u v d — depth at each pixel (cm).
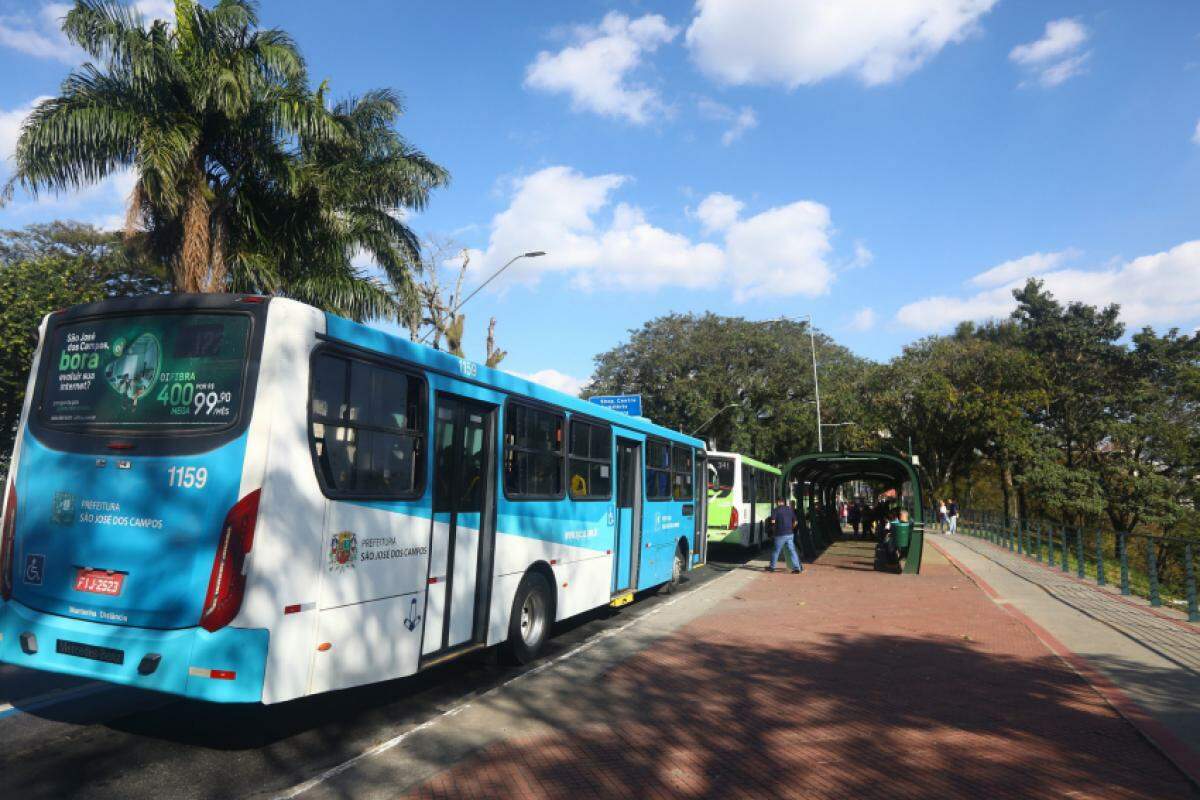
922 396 4072
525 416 815
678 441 1374
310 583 504
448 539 669
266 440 488
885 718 635
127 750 545
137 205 1488
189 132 1477
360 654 547
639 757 538
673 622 1064
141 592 492
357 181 1747
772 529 1780
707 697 690
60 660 510
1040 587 1493
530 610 836
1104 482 4534
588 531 972
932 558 2130
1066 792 485
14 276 1986
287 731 596
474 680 765
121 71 1470
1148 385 4572
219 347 514
